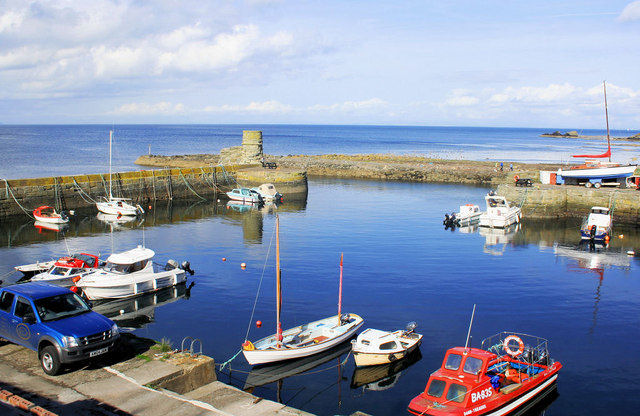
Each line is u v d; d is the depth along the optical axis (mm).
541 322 22312
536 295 26172
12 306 13945
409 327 19547
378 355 17828
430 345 19672
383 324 21719
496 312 23484
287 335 19328
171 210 54000
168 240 38750
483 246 37844
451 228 44906
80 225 44562
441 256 34281
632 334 21125
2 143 163250
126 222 46656
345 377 17234
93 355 12797
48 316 13359
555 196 50250
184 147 163000
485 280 28719
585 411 15203
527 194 50656
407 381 16875
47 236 39344
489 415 13961
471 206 49031
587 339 20516
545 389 16062
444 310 23578
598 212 43312
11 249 34469
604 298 25828
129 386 12156
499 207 47281
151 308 23828
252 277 28812
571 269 31609
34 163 95812
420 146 183125
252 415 11648
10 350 14195
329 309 23500
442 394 14000
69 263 27188
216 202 59844
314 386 16531
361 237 40125
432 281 28266
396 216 50219
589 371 17703
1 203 44719
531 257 34625
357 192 68812
